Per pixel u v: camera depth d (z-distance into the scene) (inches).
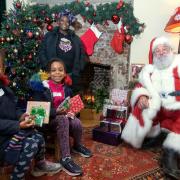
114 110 121.4
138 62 143.3
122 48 145.9
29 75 146.0
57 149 94.1
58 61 99.3
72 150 103.1
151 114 100.3
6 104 72.4
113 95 128.6
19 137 71.8
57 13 156.7
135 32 139.2
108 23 148.1
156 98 100.5
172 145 90.4
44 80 98.1
